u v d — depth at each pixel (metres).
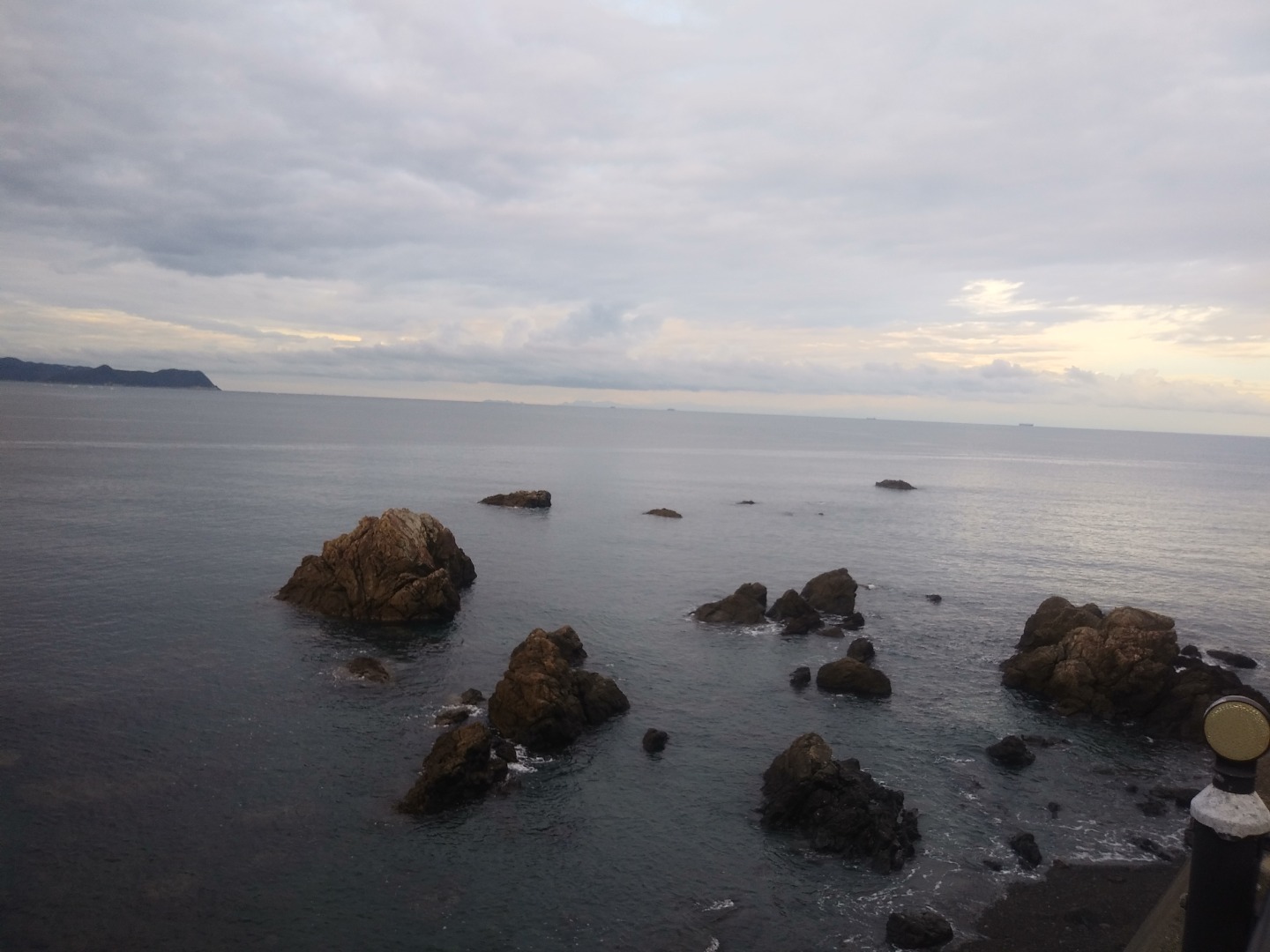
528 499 116.06
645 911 29.12
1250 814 8.41
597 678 45.41
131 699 43.50
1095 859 33.00
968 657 56.59
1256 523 138.38
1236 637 65.50
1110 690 47.41
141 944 26.38
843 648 56.84
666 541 95.06
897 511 131.38
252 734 40.28
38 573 66.56
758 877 31.22
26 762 36.59
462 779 35.53
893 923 28.25
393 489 129.38
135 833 31.97
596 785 37.31
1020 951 27.64
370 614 58.97
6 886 28.61
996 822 35.56
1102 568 91.25
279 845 31.73
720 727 43.78
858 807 33.94
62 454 154.38
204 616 57.59
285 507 105.31
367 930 27.58
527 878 30.59
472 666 50.75
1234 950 8.52
